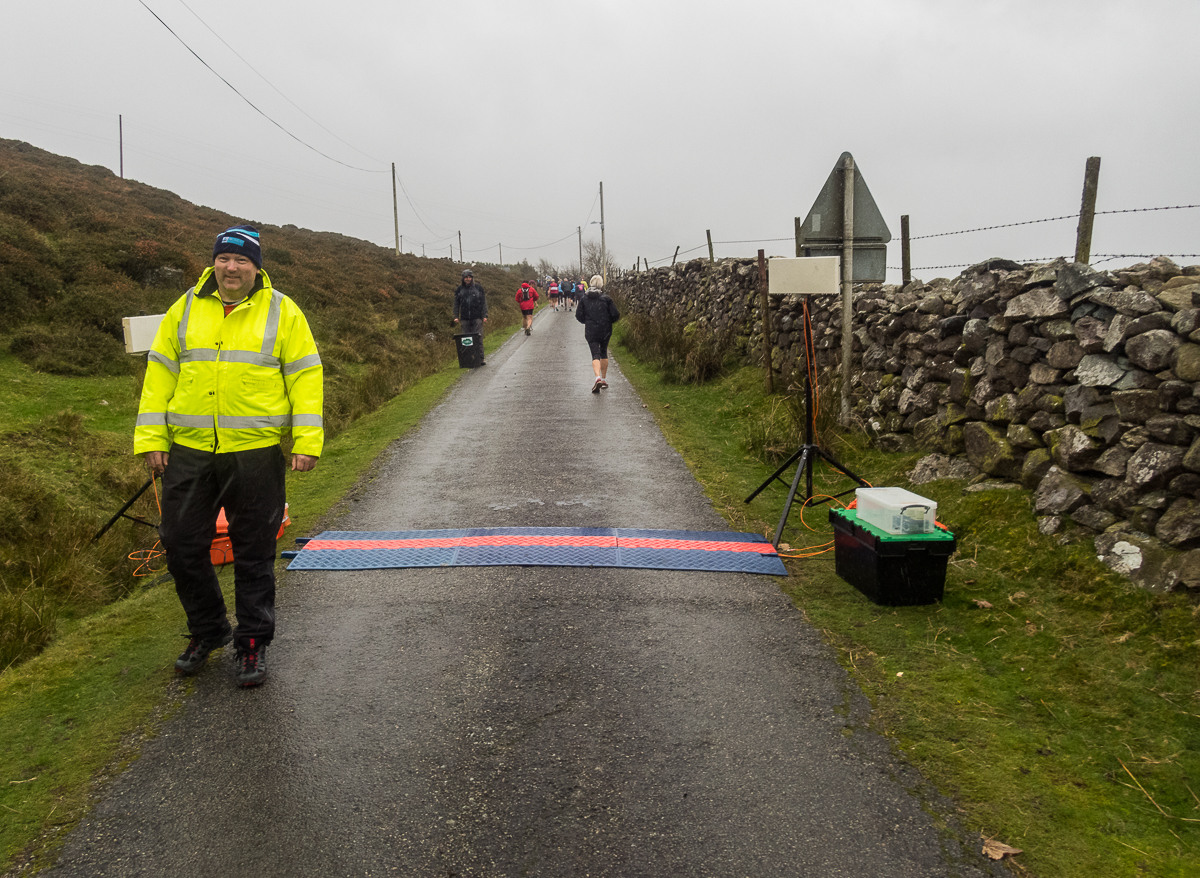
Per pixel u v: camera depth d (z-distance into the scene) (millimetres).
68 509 5512
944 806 2430
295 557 4715
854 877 2131
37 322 10312
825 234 6668
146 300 12430
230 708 3029
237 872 2154
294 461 3193
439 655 3465
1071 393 4312
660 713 2986
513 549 4805
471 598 4090
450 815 2396
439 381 13070
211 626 3301
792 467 6598
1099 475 4152
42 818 2387
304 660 3428
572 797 2484
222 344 3021
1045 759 2650
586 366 14219
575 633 3674
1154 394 3727
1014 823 2342
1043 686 3090
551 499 5969
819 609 3910
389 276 26844
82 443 6770
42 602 4148
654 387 11227
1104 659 3184
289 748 2752
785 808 2426
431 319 21234
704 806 2439
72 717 2979
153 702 3078
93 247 14133
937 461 5520
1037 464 4500
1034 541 4137
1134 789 2477
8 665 3537
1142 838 2264
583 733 2854
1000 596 3830
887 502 3963
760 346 10609
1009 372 4980
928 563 3863
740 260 12805
